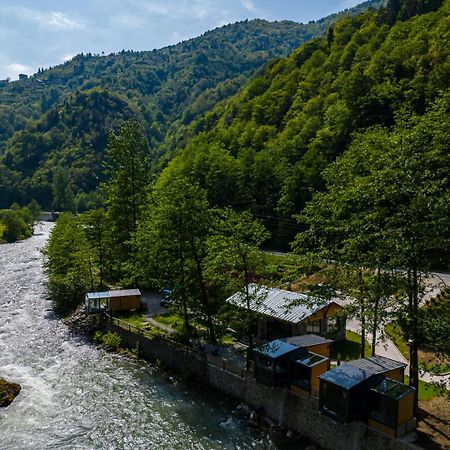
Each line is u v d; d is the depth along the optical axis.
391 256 26.19
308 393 28.98
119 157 68.38
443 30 104.06
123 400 35.75
